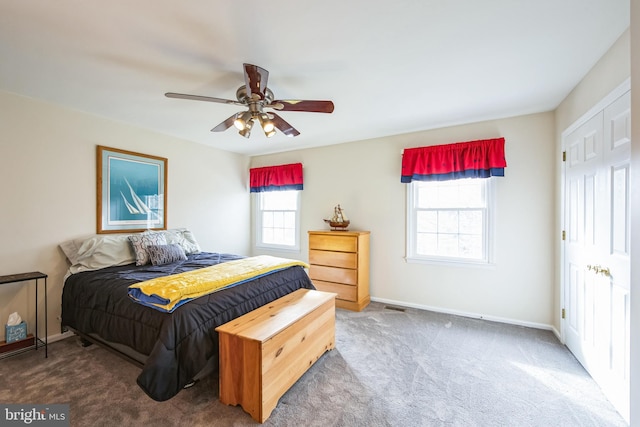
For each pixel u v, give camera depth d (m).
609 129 1.89
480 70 2.16
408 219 3.71
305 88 2.45
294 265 2.98
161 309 1.87
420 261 3.64
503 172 3.08
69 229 2.89
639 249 1.06
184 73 2.19
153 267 2.84
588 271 2.20
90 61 2.02
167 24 1.63
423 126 3.46
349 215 4.14
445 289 3.50
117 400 1.90
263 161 4.95
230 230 4.71
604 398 1.93
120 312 2.07
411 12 1.55
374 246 3.95
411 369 2.27
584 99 2.25
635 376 1.08
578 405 1.86
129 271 2.66
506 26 1.67
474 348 2.60
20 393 1.97
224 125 2.52
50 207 2.77
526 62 2.05
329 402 1.89
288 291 2.71
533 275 3.05
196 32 1.71
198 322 1.87
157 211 3.67
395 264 3.82
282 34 1.73
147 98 2.64
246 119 2.23
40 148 2.71
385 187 3.88
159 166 3.69
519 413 1.80
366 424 1.71
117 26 1.65
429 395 1.96
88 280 2.47
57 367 2.29
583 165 2.27
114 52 1.91
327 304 2.47
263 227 5.07
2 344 2.41
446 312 3.49
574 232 2.46
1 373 2.21
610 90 1.88
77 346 2.66
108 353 2.53
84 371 2.24
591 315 2.15
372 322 3.20
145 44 1.82
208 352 1.88
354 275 3.60
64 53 1.92
